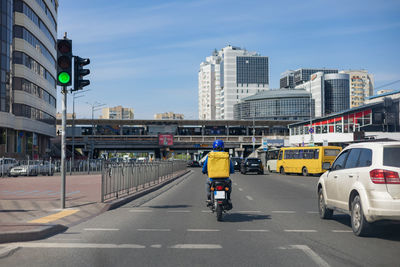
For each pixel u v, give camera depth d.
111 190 13.60
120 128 89.06
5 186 21.28
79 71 11.71
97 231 8.27
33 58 56.69
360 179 7.71
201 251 6.41
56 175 39.06
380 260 5.82
